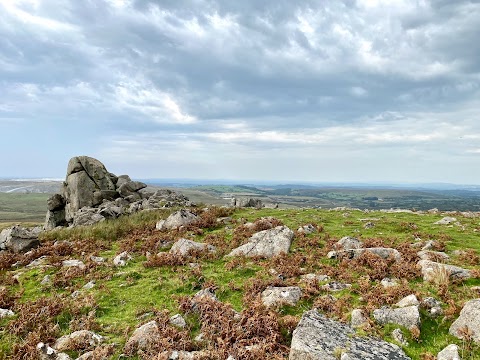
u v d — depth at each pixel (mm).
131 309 14086
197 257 20391
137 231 28422
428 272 15070
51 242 26672
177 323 12250
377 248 18906
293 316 12125
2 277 18562
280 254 19781
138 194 45719
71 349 11117
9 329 12508
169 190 47656
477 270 14727
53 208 45562
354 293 14258
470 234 24188
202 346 11047
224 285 16031
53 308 13727
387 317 11258
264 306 12867
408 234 24578
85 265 19266
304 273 17250
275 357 9992
